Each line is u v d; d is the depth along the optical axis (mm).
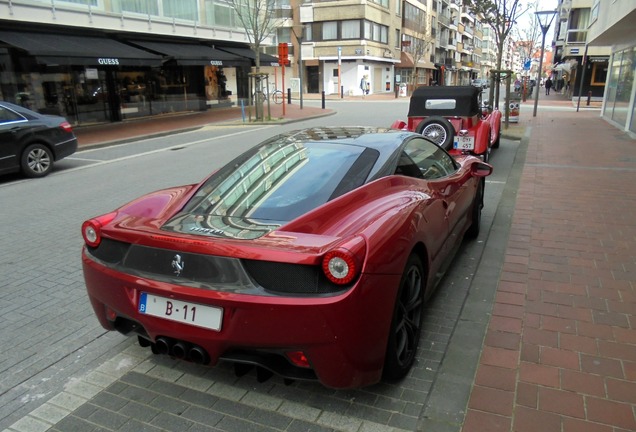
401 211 2840
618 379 2830
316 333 2305
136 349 3361
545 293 3934
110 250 2816
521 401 2660
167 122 20328
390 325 2602
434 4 64312
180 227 2727
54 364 3203
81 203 7637
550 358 3047
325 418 2617
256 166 3434
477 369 2949
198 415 2668
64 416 2691
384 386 2873
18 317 3838
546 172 8773
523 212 6238
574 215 6047
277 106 29141
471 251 5000
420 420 2578
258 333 2354
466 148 9055
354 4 43125
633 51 14688
